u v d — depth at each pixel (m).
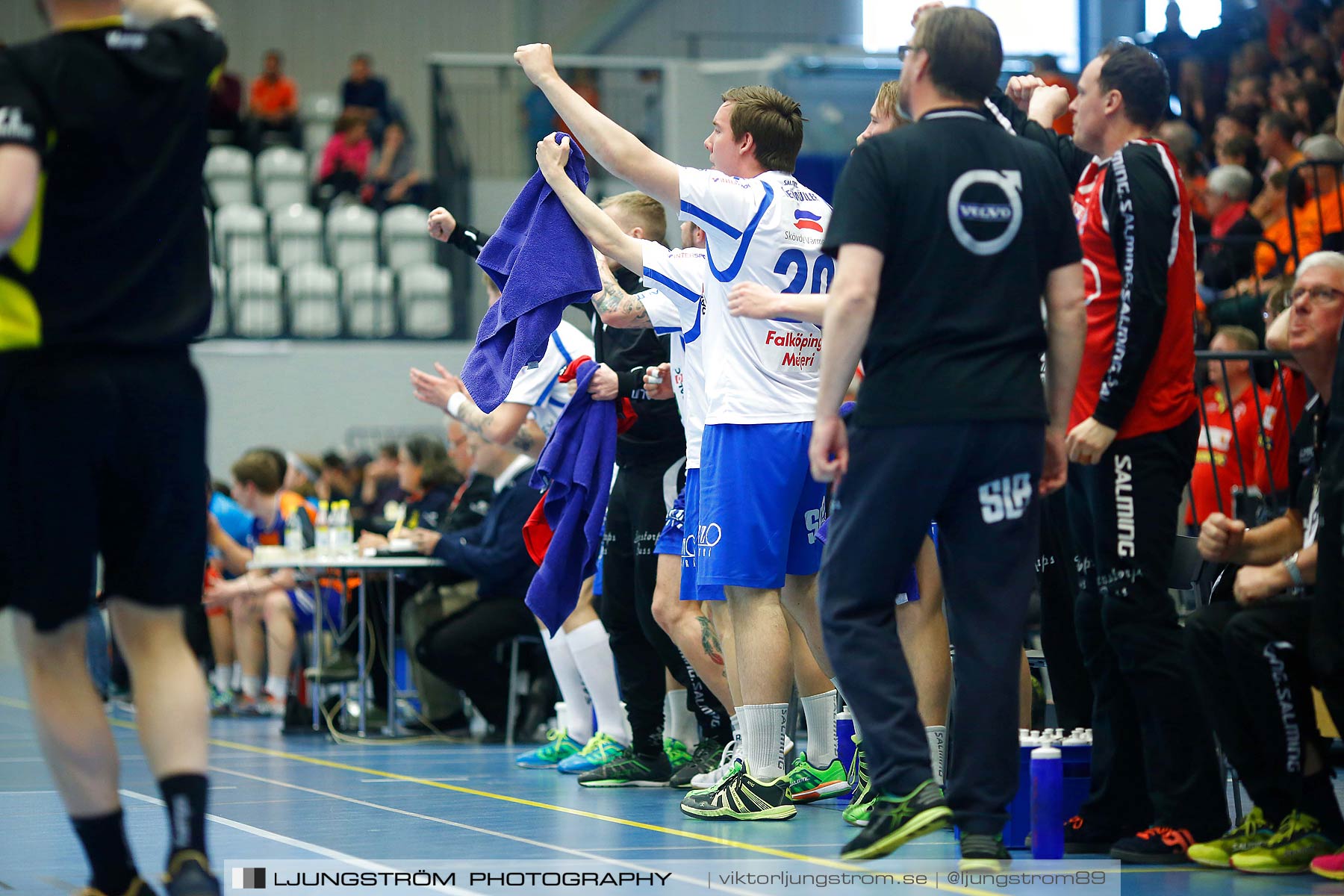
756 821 9.66
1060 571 9.50
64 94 5.71
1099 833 8.49
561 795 11.37
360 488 28.66
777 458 9.34
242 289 34.84
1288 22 27.78
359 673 17.27
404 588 18.59
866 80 36.62
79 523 5.95
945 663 9.47
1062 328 7.46
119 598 6.27
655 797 11.23
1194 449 8.35
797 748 14.17
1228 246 19.44
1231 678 7.91
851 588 7.22
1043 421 7.22
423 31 43.88
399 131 38.38
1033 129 9.02
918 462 7.05
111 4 5.99
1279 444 13.10
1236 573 8.85
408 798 11.12
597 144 9.20
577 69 37.38
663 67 37.34
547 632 13.88
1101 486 8.23
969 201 7.14
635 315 11.12
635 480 12.15
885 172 7.12
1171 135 23.55
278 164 38.69
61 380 5.83
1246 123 24.97
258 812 10.28
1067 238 7.44
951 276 7.12
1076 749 8.79
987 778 7.15
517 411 12.92
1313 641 7.47
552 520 12.23
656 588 11.73
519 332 10.59
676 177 9.13
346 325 35.28
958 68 7.35
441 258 36.41
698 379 9.95
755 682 9.72
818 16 44.38
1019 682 7.24
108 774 6.23
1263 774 7.93
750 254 9.25
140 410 6.00
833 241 7.11
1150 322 7.86
